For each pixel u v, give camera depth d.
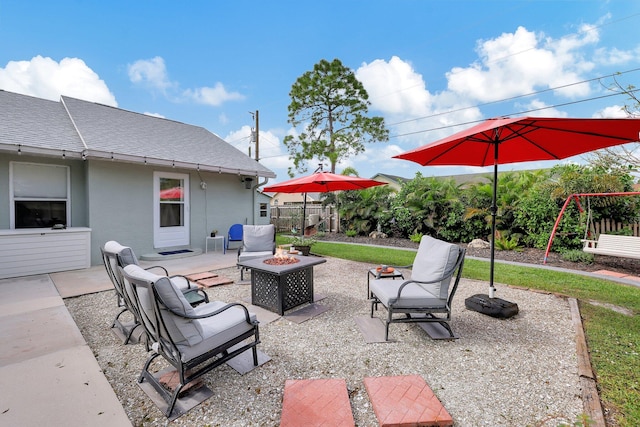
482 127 3.19
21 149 5.51
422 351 2.99
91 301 4.41
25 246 5.68
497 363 2.75
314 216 14.75
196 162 7.87
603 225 7.46
